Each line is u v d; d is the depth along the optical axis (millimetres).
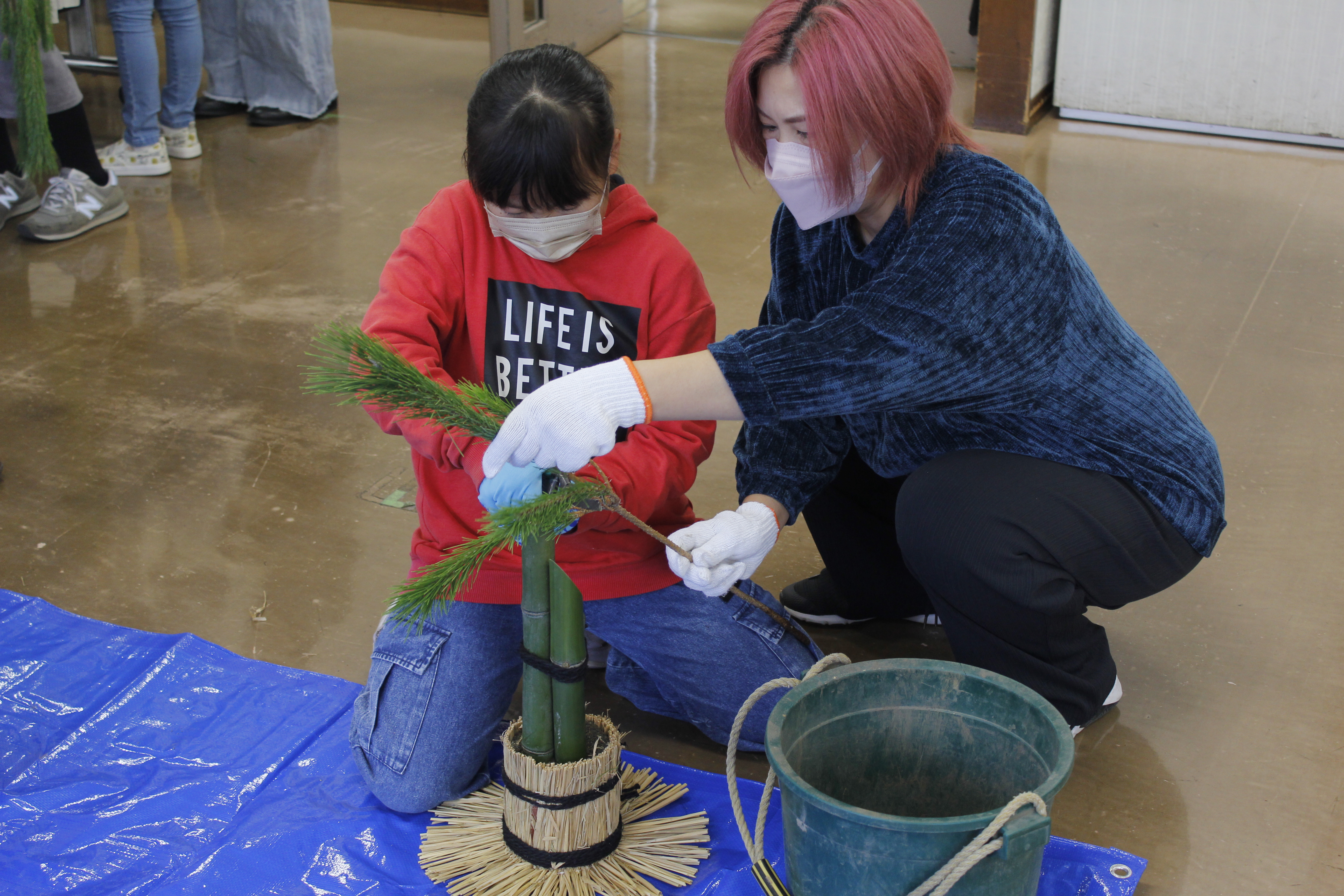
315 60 4527
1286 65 4402
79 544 2203
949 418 1602
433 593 1294
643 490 1559
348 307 3152
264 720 1764
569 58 1420
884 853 1170
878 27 1263
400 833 1563
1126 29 4574
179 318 3074
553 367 1625
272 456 2512
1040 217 1404
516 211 1449
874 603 2012
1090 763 1726
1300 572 2152
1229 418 2637
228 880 1479
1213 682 1894
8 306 3105
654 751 1762
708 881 1497
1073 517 1534
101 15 5848
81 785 1623
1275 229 3711
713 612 1661
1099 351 1511
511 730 1475
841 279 1584
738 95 1349
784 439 1700
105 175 3627
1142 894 1502
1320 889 1516
